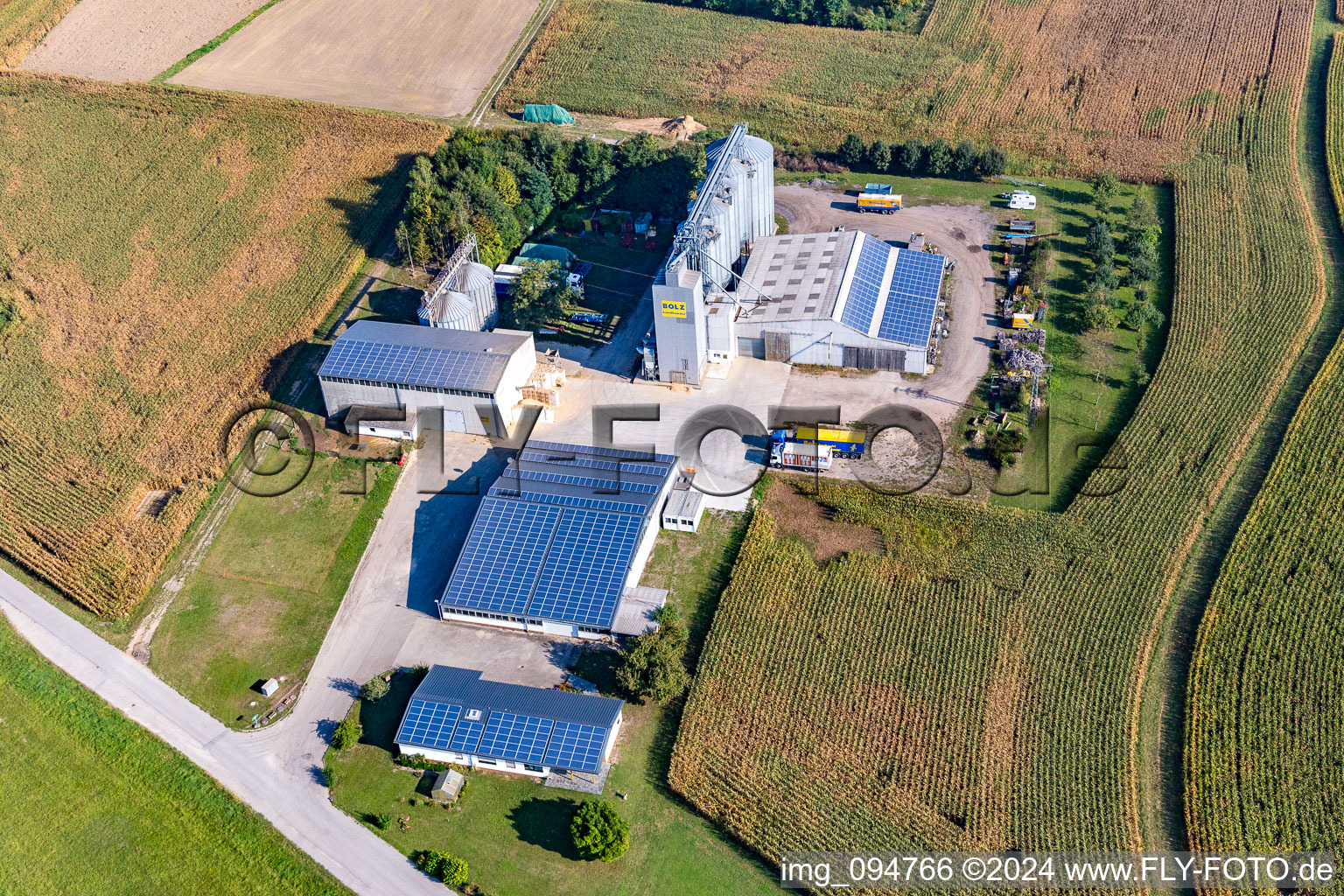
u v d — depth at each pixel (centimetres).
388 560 12281
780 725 10562
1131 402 13975
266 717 10844
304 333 15238
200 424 13925
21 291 16200
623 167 18012
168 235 17238
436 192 16500
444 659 11244
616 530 11850
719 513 12656
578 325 15375
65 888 9706
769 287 15112
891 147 18438
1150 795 10062
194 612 11838
